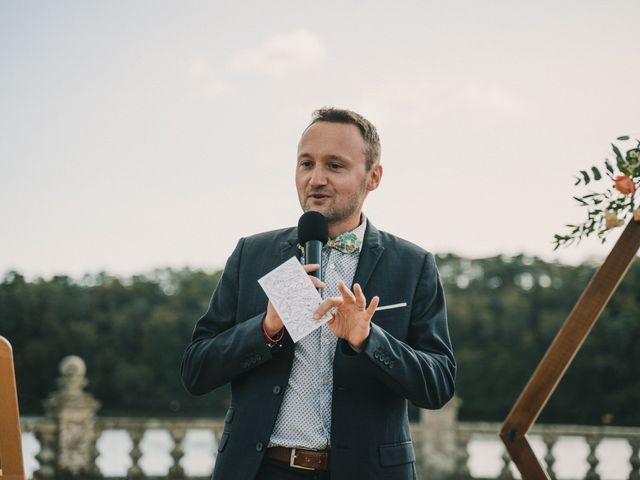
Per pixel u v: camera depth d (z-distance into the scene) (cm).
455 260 9031
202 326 347
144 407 7906
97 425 1234
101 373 7844
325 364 324
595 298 306
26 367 7538
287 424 318
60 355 7700
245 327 321
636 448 1108
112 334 8025
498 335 7800
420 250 357
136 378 7862
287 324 295
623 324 7125
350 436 311
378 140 349
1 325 7638
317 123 340
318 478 315
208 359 323
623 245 308
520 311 7862
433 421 1293
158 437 3934
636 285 7662
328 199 333
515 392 7612
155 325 8012
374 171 351
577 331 306
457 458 1285
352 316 297
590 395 7094
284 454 316
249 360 317
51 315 7862
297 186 343
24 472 267
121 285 8688
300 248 336
